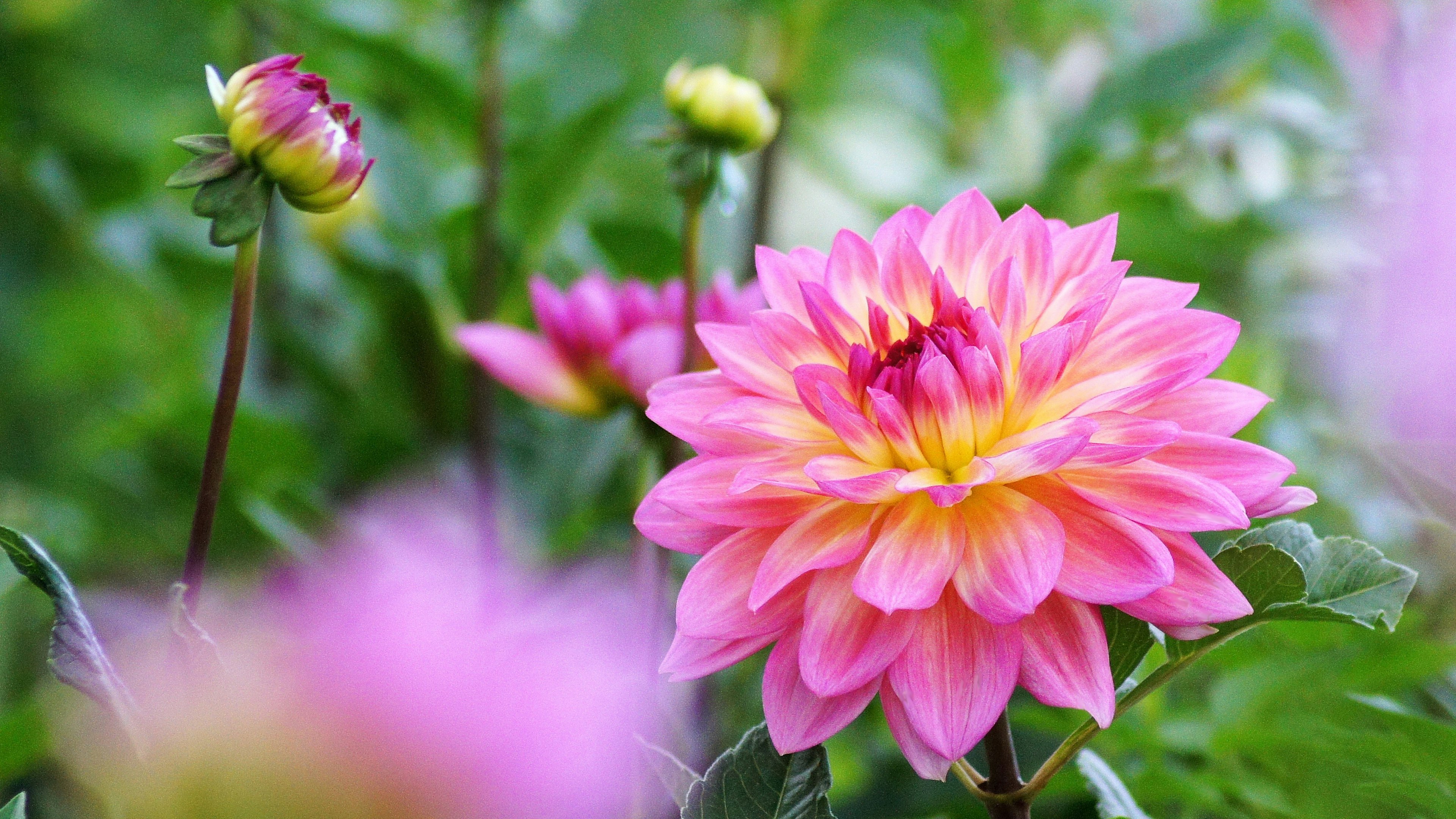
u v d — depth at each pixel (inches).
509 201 61.5
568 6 65.5
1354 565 39.7
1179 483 38.5
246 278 39.8
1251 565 39.1
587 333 46.6
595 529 56.0
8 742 43.0
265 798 36.1
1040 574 38.1
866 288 40.5
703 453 40.1
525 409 66.5
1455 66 54.8
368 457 64.0
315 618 48.2
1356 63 65.9
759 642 39.2
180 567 58.4
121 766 37.7
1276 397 48.8
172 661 38.2
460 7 63.6
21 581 46.6
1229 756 43.4
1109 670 38.3
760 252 40.6
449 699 36.3
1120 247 65.3
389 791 36.1
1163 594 38.5
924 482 38.8
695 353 45.8
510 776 36.4
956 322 39.9
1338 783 41.9
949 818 45.4
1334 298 61.7
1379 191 58.0
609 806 40.5
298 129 39.4
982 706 38.2
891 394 39.4
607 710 40.1
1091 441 38.8
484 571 52.7
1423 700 44.8
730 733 48.4
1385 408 51.0
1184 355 38.7
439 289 59.8
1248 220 64.4
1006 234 40.3
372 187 60.9
